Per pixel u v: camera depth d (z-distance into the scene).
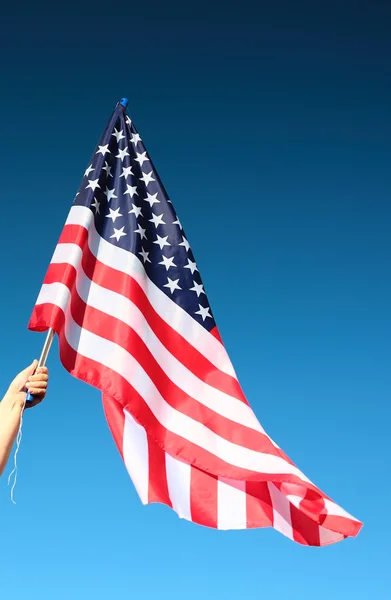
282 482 9.38
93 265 10.20
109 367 9.52
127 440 9.74
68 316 9.55
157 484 9.54
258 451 9.44
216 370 10.05
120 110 11.27
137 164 11.08
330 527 9.11
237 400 9.83
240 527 9.38
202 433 9.56
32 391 7.42
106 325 9.78
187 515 9.44
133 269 10.20
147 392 9.55
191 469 9.66
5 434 7.09
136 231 10.47
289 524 9.41
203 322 10.32
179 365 10.00
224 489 9.54
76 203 10.39
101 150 10.87
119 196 10.73
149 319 10.08
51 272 9.76
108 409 9.91
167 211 10.88
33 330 9.31
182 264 10.59
